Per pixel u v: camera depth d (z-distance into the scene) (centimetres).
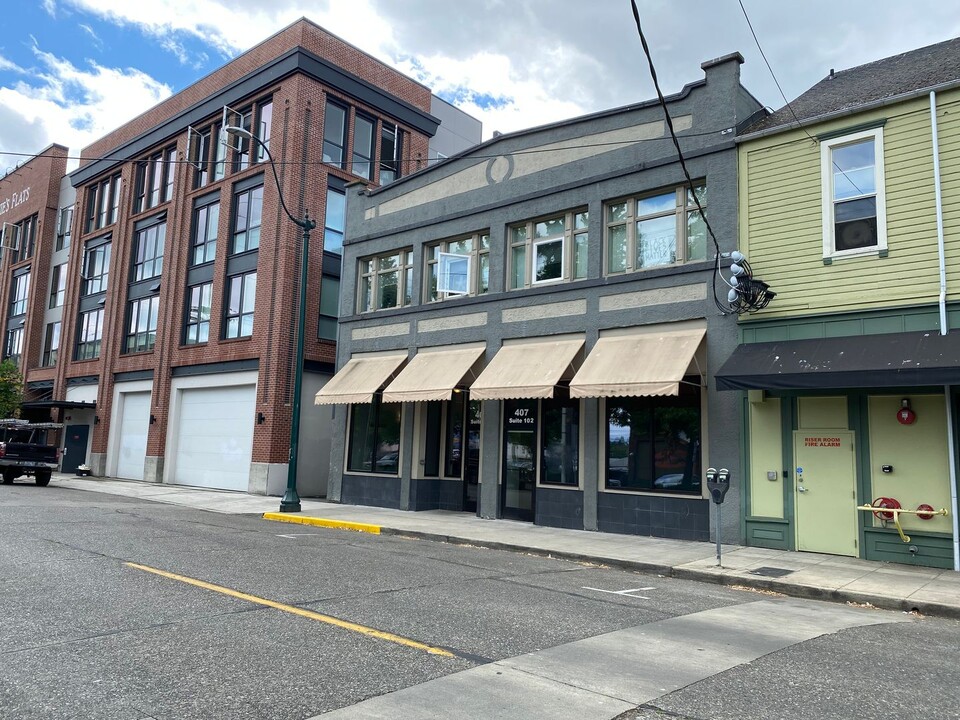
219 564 944
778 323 1282
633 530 1407
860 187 1236
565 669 546
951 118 1152
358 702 462
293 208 2416
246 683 490
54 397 3488
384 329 1980
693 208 1440
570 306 1570
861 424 1180
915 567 1084
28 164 4091
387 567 989
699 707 475
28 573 836
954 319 1114
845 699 502
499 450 1672
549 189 1647
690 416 1375
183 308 2803
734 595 923
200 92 2894
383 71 2800
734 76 1397
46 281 3834
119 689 471
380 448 1956
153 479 2750
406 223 1975
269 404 2328
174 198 2933
